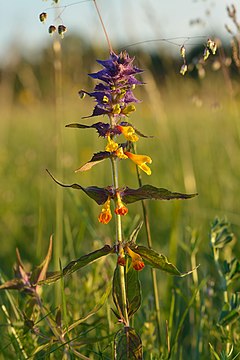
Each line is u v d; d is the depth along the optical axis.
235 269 3.42
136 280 2.77
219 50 4.53
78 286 4.12
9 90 11.84
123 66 2.64
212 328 3.63
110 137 2.72
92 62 6.57
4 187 8.10
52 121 11.45
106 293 3.01
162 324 3.84
